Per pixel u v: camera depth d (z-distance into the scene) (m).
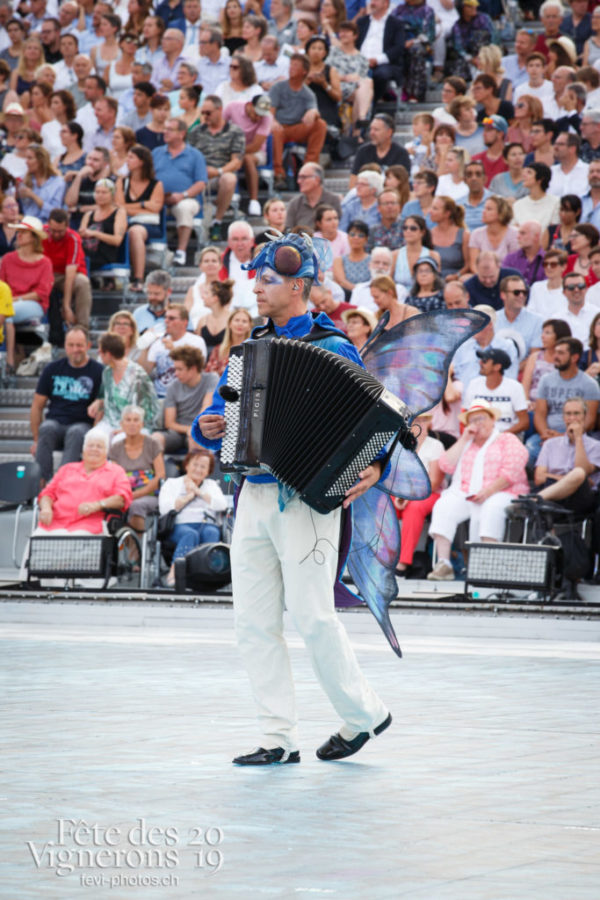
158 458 28.52
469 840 8.57
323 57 39.72
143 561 26.73
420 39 42.03
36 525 28.58
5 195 37.34
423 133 38.06
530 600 24.14
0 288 33.19
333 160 40.53
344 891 7.35
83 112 41.28
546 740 12.37
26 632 22.59
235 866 7.88
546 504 25.16
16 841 8.41
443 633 23.17
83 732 12.48
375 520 11.99
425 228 32.25
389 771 10.91
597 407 27.73
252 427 10.92
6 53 44.97
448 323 11.98
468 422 26.73
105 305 36.22
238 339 30.94
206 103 37.88
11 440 33.44
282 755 11.21
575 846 8.46
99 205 36.03
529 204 34.25
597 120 35.12
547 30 40.91
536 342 29.92
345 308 30.94
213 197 38.16
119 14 45.66
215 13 44.47
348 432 10.73
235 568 11.53
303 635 11.23
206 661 18.39
